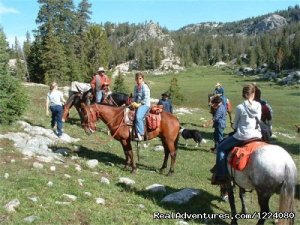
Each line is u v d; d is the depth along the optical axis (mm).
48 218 9531
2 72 19031
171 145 15039
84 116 14945
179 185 13820
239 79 166750
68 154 16156
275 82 141500
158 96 87812
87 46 73375
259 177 9102
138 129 14477
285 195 8914
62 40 83000
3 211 9625
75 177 12898
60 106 18766
